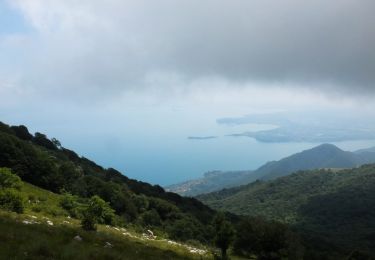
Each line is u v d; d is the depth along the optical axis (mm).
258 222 77812
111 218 69500
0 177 62688
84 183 110688
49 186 100438
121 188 123750
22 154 97750
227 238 60000
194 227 108250
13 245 20281
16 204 49281
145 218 108812
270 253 74938
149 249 39000
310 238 145625
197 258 49281
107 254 22406
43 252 19812
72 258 19844
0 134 98812
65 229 33688
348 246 154000
